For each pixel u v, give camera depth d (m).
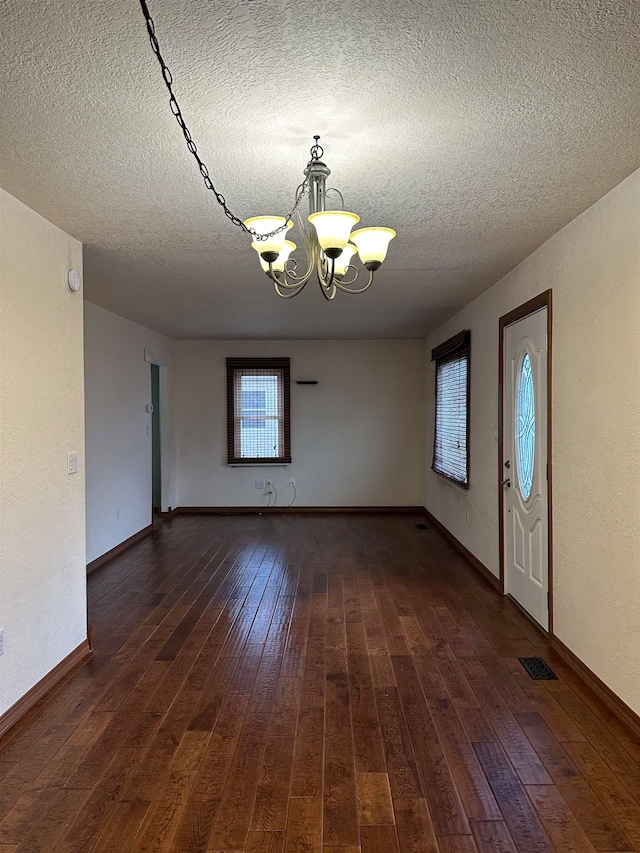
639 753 2.15
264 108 1.78
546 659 2.99
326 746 2.22
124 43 1.46
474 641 3.24
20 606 2.46
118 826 1.78
